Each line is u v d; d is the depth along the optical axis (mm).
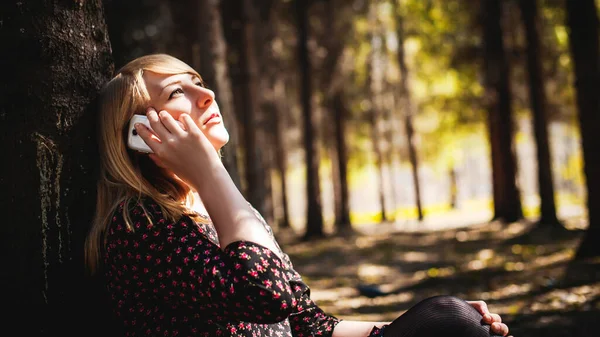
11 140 2146
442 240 18594
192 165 1959
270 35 23297
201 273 1825
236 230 1877
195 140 1973
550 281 8281
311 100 22453
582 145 10219
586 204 10195
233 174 9203
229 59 17594
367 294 9484
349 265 14406
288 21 23938
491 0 20375
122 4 12008
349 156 35438
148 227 1896
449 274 10734
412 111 30078
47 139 2148
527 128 36906
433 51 25000
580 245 10211
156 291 1893
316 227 22359
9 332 2141
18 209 2145
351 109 29219
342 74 26438
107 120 2080
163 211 1925
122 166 2035
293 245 20828
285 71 26984
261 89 24922
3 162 2154
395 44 31359
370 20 28562
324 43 25438
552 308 6707
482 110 25109
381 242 19891
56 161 2154
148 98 2066
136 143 2031
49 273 2143
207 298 1823
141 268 1896
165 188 2107
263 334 2041
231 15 17109
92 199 2207
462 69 23031
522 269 10227
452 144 40844
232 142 9320
